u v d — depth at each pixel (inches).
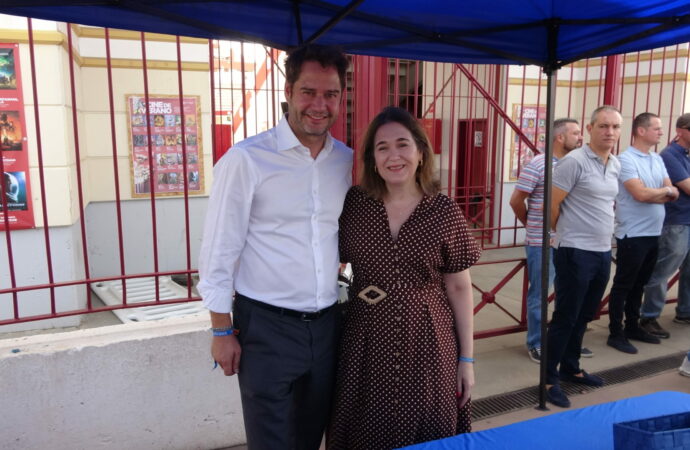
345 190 77.2
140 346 106.4
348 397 76.7
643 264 166.7
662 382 145.4
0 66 164.6
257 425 76.1
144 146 226.7
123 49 220.4
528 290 157.6
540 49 112.3
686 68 254.4
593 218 128.0
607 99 181.5
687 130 166.2
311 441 82.6
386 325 73.6
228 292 72.2
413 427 74.4
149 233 231.6
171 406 110.2
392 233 73.9
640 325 181.3
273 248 73.0
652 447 54.1
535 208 150.6
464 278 79.3
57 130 173.8
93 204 223.9
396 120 71.6
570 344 142.1
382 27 100.7
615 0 89.5
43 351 100.7
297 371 75.3
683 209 168.6
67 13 82.2
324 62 69.0
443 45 109.6
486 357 161.5
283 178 71.8
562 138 145.6
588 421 70.2
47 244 108.7
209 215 72.0
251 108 237.6
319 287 74.8
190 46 227.9
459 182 284.4
